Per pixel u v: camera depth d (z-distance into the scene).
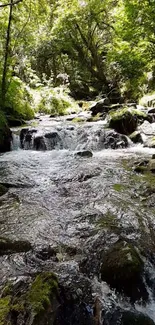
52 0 19.86
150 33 10.74
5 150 9.63
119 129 10.42
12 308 2.67
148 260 3.67
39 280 3.01
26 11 13.09
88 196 5.55
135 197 5.41
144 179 6.29
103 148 9.75
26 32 13.66
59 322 2.78
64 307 2.92
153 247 3.92
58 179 6.55
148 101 14.63
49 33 20.78
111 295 3.13
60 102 17.22
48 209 5.04
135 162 7.55
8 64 12.38
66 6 19.05
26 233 4.21
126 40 11.98
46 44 21.55
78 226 4.43
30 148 9.95
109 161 7.83
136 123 10.51
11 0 10.49
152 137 9.80
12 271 3.38
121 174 6.66
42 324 2.54
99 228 4.32
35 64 23.86
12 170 7.30
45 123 12.55
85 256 3.70
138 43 11.50
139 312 2.99
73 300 3.00
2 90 11.32
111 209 4.94
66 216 4.75
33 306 2.64
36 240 4.03
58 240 4.05
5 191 5.83
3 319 2.57
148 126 10.30
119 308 2.98
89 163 7.70
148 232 4.25
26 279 3.22
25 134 10.16
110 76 21.08
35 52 22.17
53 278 3.05
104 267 3.38
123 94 18.14
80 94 22.64
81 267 3.51
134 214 4.73
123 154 8.65
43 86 19.72
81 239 4.07
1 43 12.31
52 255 3.72
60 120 13.61
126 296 3.14
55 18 20.77
